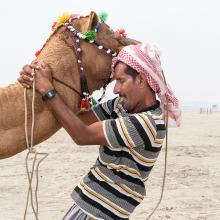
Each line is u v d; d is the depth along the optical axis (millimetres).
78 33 5125
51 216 10828
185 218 10477
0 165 18078
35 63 5031
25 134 4883
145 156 4777
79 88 5176
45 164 18078
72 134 4723
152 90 4824
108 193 4770
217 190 13383
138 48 4758
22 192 13250
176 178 15141
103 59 5219
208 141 27750
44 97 4777
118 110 5184
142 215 10680
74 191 4922
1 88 4992
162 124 4773
